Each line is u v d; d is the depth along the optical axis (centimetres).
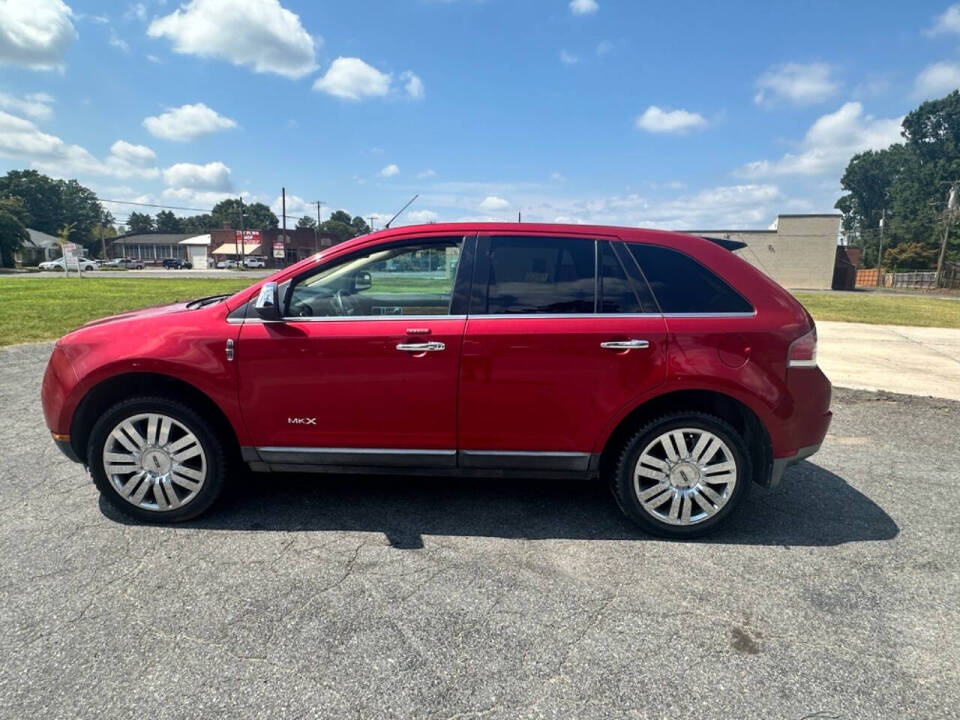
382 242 338
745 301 328
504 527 346
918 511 376
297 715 202
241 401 330
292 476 418
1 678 217
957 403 651
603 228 339
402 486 403
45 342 959
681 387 320
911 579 295
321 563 302
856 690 218
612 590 282
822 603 273
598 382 321
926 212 8031
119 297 1855
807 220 4581
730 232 4731
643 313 325
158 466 339
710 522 331
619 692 215
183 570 293
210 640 240
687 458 329
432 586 283
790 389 324
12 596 268
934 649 242
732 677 224
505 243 335
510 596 275
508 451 333
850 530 349
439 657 232
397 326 324
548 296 328
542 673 224
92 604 263
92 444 336
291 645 238
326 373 326
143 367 329
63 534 328
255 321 331
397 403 328
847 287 4988
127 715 200
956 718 204
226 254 8456
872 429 559
